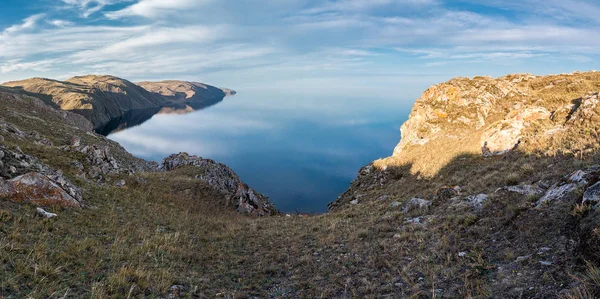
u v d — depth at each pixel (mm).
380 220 16656
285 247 14469
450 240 10383
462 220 11742
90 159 26625
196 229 17125
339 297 8414
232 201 32594
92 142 62375
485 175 18000
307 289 9336
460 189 17000
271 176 161000
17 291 6719
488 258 8305
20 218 10555
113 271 9023
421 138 45312
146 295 8172
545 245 7590
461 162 25453
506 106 42312
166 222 17422
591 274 5391
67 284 7699
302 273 10773
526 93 44031
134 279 8773
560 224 8023
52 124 63875
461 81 51875
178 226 16891
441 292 7266
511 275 6961
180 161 44562
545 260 6941
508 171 16547
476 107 44656
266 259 12609
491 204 12117
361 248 12484
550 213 8883
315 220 21266
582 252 6289
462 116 44312
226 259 12656
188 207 24172
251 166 188125
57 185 14680
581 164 11961
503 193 12531
